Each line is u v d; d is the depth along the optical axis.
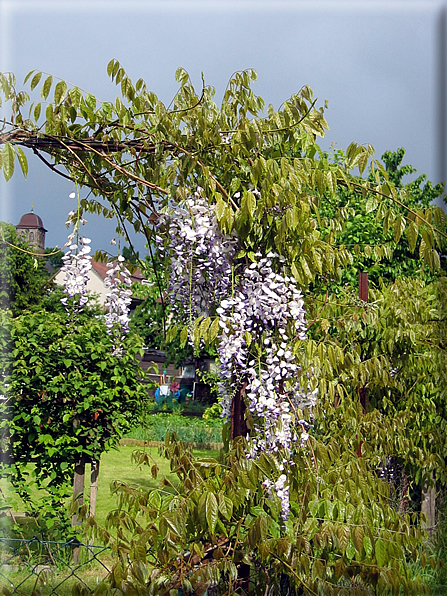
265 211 2.16
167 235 2.41
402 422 3.57
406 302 3.66
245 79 2.38
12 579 3.07
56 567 3.26
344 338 3.34
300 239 2.15
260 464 1.83
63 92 2.21
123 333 2.74
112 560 3.51
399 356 3.69
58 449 3.86
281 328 2.15
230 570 1.69
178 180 2.27
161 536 1.67
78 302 2.46
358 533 1.79
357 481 2.08
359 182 2.26
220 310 2.06
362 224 6.82
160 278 2.76
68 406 4.02
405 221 2.14
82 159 2.43
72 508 1.87
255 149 2.25
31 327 4.10
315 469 2.09
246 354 2.15
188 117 2.33
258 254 2.12
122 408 4.30
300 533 1.91
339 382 3.11
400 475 4.08
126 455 7.89
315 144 2.28
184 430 9.54
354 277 6.54
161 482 1.82
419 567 3.16
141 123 2.40
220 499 1.68
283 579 2.20
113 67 2.27
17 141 2.24
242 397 2.23
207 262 2.19
